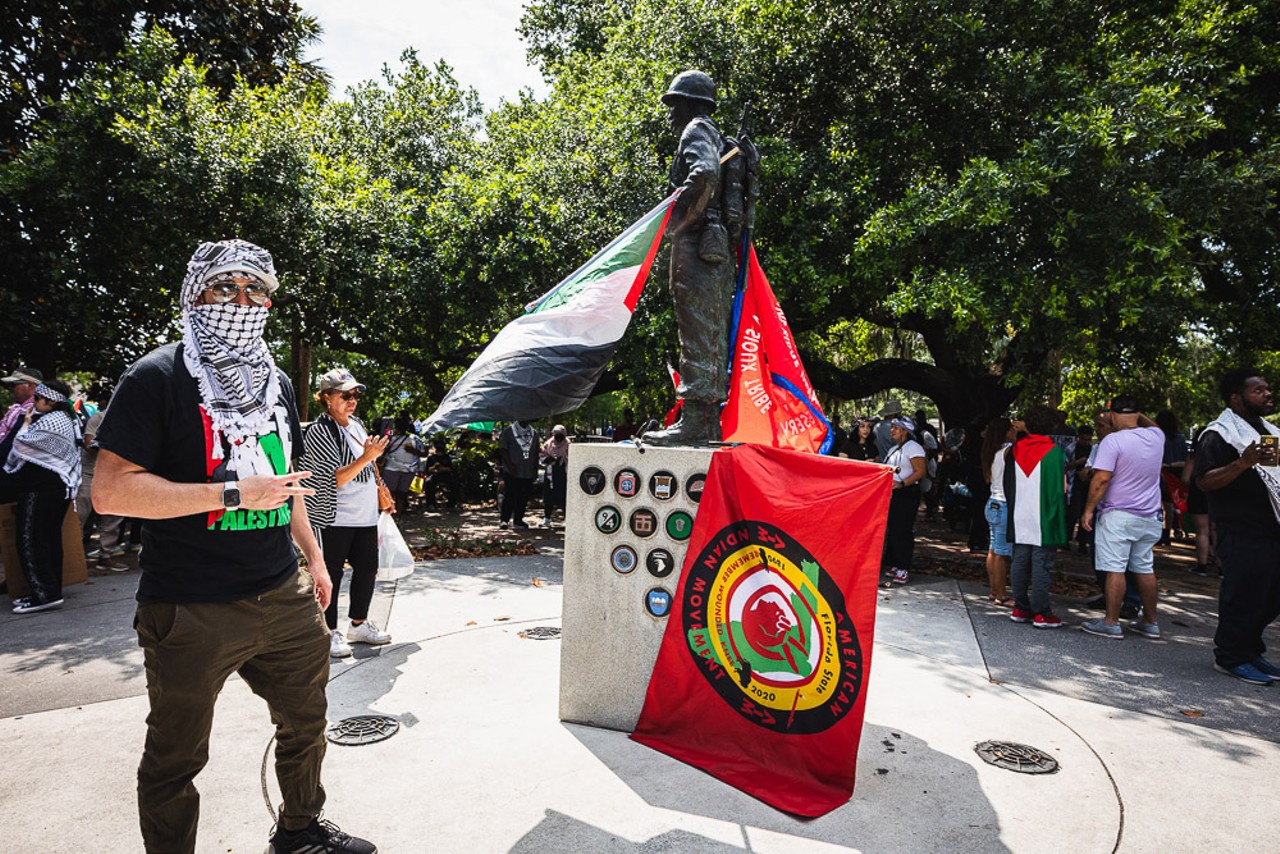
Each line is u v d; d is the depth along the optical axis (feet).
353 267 35.01
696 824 9.00
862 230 28.12
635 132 31.14
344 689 13.26
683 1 30.04
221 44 43.09
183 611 6.68
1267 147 28.76
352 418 15.60
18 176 30.68
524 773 10.22
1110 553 17.99
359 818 9.04
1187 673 15.26
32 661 15.26
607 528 11.74
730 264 13.35
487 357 11.78
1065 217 23.70
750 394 13.92
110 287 34.99
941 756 10.97
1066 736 11.81
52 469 19.31
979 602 21.56
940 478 43.42
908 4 26.40
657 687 11.25
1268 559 14.83
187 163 29.78
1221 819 9.34
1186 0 26.40
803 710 10.23
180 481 6.94
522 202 35.12
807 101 30.32
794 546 10.45
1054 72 25.91
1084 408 60.44
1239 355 38.14
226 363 7.15
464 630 17.13
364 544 15.83
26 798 9.62
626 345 32.12
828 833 8.86
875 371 43.14
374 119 52.80
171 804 6.89
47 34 38.27
